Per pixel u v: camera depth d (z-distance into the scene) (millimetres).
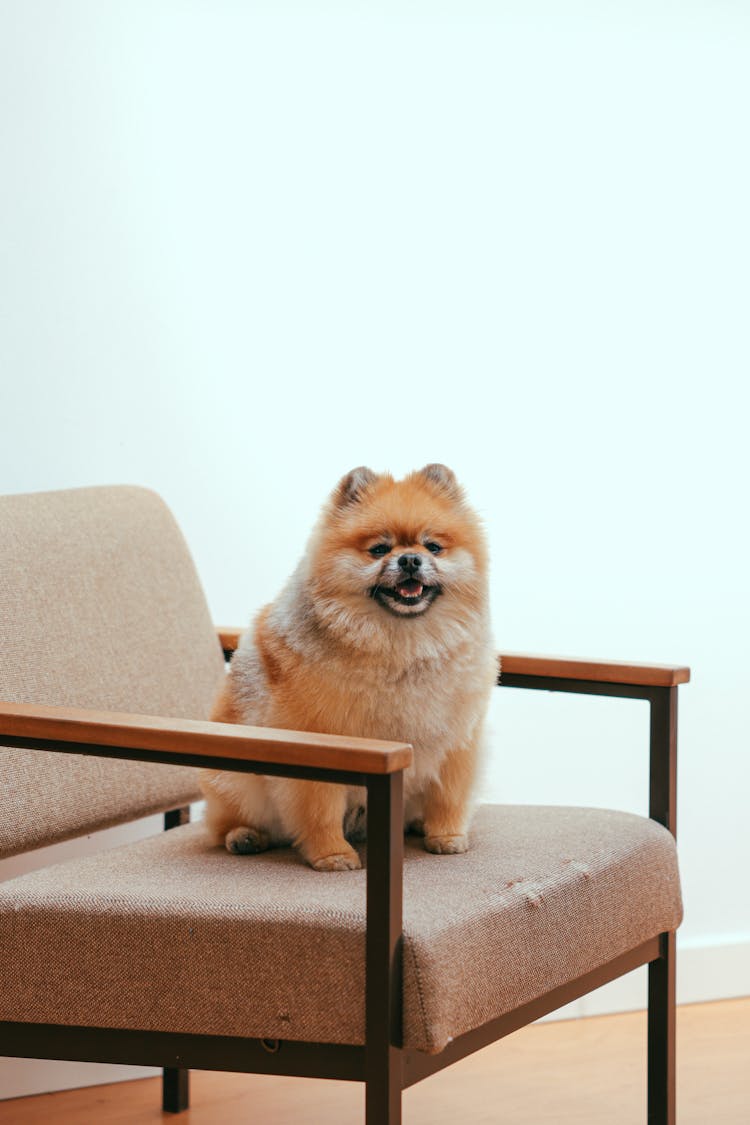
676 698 2209
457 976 1580
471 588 1987
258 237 2838
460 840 1954
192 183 2777
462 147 2982
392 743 1591
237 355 2832
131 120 2717
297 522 2902
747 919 3197
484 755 2064
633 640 3139
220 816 2033
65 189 2658
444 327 2988
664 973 2154
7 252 2609
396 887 1557
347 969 1563
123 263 2719
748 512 3201
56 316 2658
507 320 3027
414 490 2004
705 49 3129
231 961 1604
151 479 2766
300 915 1591
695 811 3178
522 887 1771
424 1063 1604
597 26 3053
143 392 2748
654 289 3117
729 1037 2914
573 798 3123
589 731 3125
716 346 3166
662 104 3105
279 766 1630
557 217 3047
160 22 2740
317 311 2895
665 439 3139
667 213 3119
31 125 2625
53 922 1664
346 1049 1580
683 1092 2605
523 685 2297
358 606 1920
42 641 2152
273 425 2871
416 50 2943
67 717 1750
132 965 1642
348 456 2936
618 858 1981
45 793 2072
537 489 3061
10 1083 2607
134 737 1704
